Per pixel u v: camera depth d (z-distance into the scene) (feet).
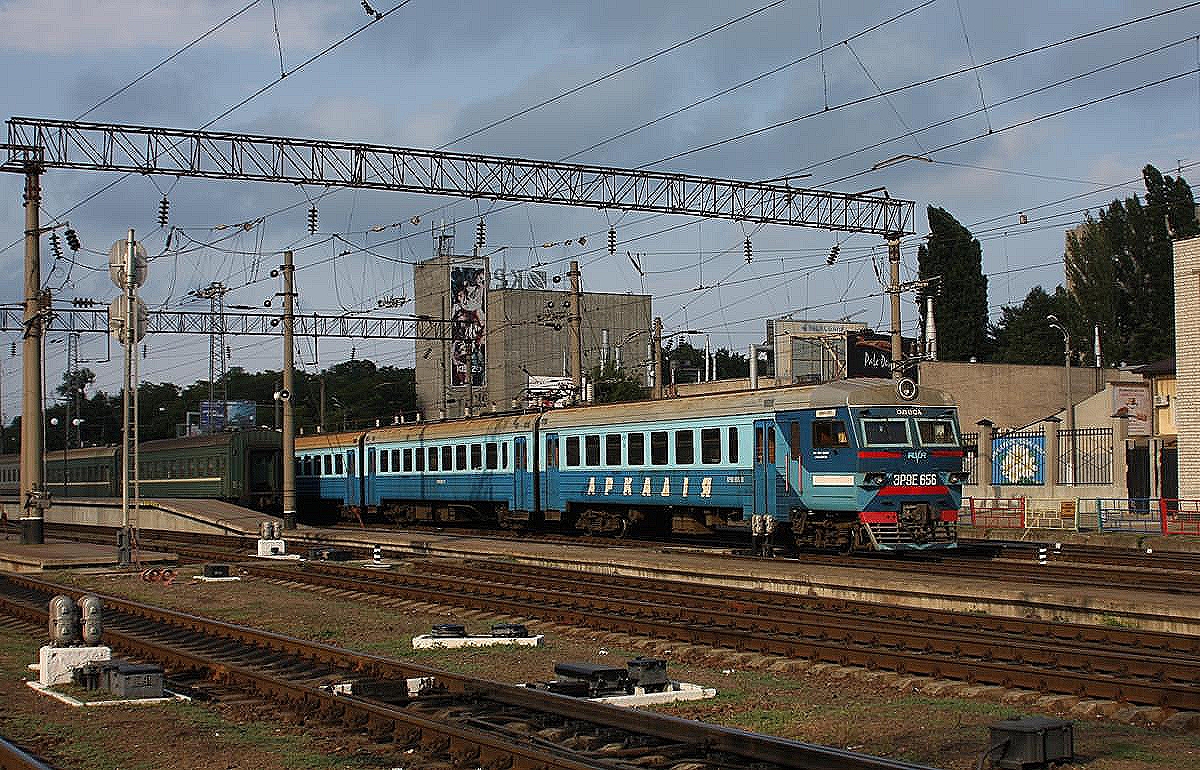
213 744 35.63
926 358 185.88
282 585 84.64
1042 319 301.84
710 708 39.91
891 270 122.11
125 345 93.61
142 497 183.11
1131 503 120.06
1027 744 30.86
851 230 119.85
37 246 107.04
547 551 97.76
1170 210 248.73
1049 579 71.31
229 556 107.34
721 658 50.06
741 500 97.09
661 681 41.96
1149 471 136.67
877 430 88.79
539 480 122.21
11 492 221.05
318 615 68.03
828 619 58.08
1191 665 41.78
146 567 95.55
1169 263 247.29
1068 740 31.40
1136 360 246.88
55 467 204.74
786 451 93.20
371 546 115.65
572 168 107.86
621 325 299.99
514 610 66.03
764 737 31.30
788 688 43.55
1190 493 129.59
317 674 46.83
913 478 89.10
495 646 55.16
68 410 267.18
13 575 90.94
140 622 64.08
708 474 100.58
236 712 40.45
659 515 111.45
